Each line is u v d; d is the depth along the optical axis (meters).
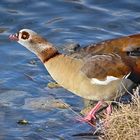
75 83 15.67
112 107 16.08
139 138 14.32
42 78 17.72
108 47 15.67
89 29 20.02
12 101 16.64
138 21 20.33
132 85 15.62
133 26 20.11
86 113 16.19
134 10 20.86
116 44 15.66
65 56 15.80
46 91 17.12
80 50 15.88
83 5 21.14
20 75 17.81
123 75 15.41
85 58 15.62
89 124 15.77
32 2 21.17
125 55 15.49
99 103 15.99
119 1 21.20
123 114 14.74
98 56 15.57
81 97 16.81
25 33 16.16
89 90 15.66
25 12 20.77
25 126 15.61
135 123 14.59
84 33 19.80
